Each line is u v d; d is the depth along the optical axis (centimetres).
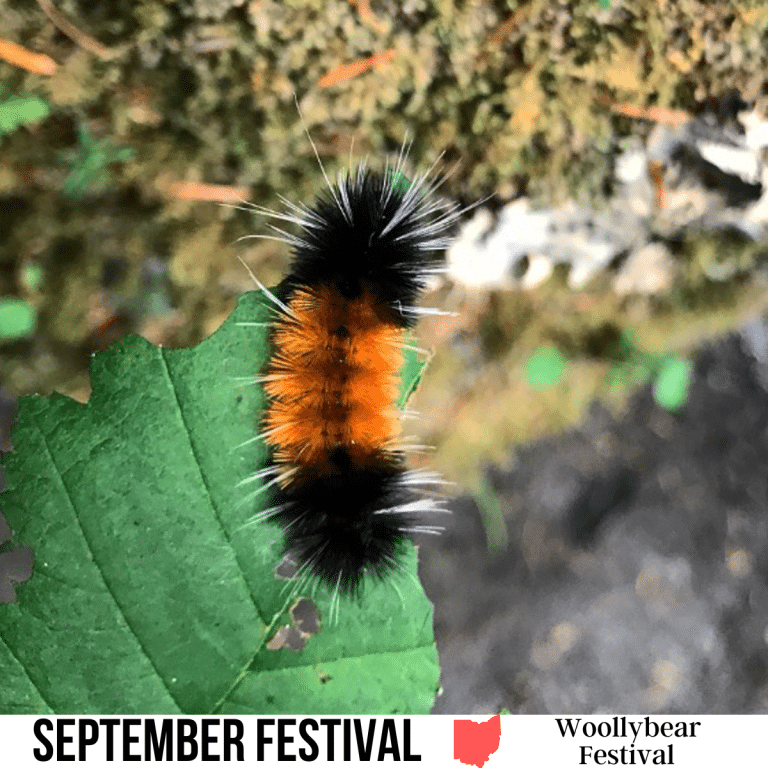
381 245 17
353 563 17
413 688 16
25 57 18
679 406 22
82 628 16
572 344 20
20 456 16
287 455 17
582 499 22
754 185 19
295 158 19
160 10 18
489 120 18
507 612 22
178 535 16
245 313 17
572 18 18
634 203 19
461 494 22
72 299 19
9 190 19
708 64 18
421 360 17
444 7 18
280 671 16
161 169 19
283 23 18
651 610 22
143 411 16
